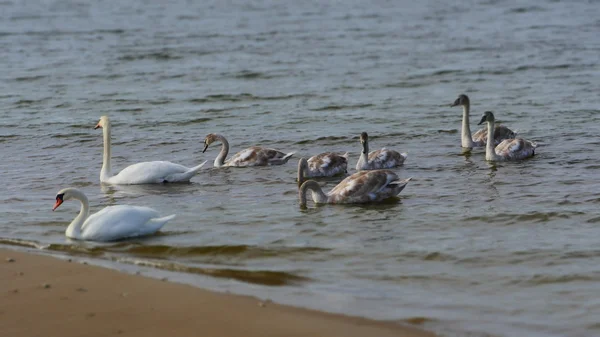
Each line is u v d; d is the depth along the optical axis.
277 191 21.86
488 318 13.15
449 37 55.19
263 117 32.44
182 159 26.28
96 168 24.83
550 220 18.41
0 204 20.45
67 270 15.14
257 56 49.03
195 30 62.03
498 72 41.84
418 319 13.06
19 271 15.07
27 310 13.30
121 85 40.47
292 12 73.31
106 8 79.62
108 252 16.61
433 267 15.59
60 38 58.41
